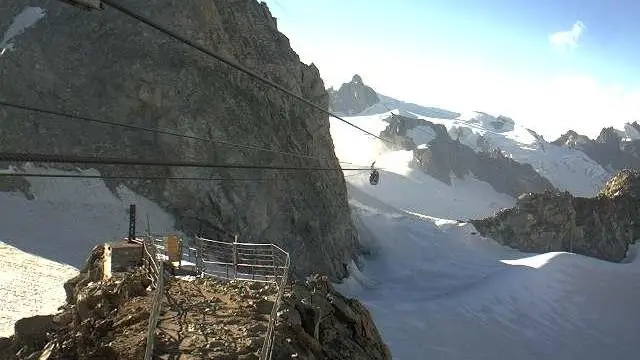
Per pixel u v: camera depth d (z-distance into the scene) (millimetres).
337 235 81688
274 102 72812
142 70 62375
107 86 62375
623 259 114375
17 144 57844
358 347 17188
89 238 51906
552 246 114812
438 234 119000
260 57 73688
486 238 119250
